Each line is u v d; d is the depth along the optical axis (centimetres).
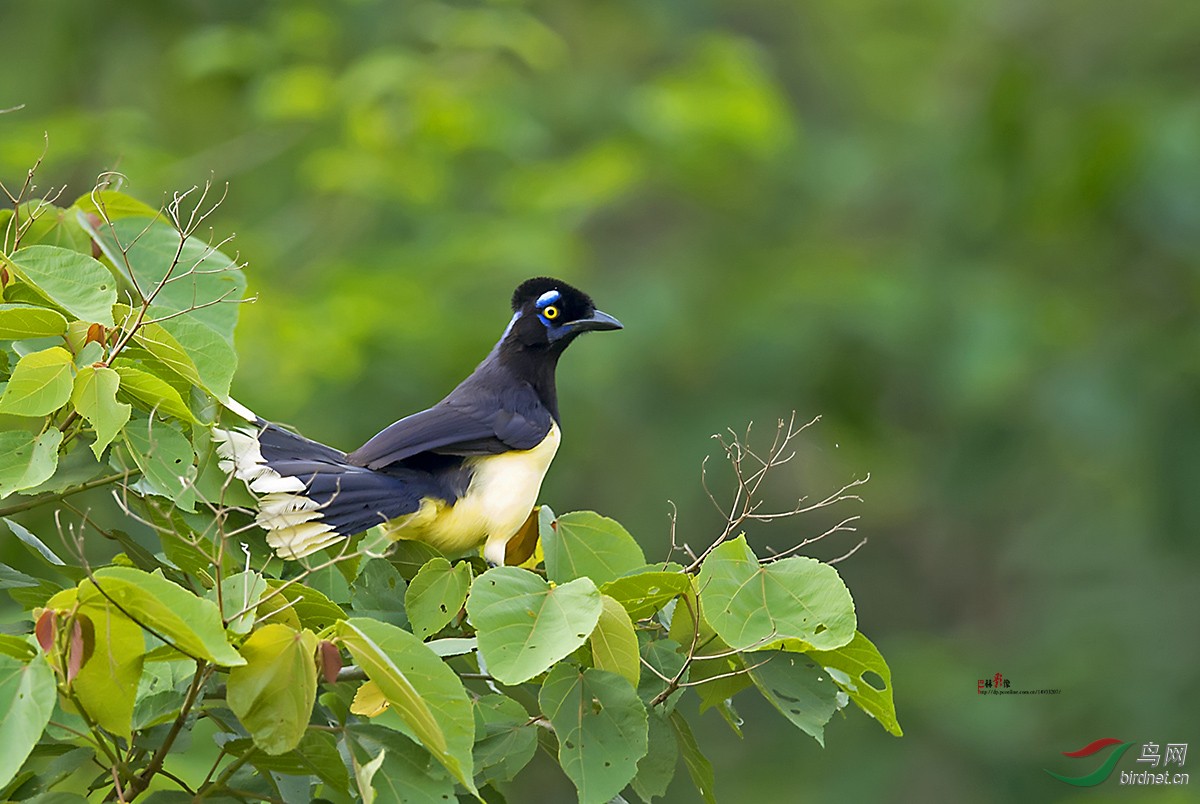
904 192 1956
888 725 557
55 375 523
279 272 1503
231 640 468
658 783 549
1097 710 1650
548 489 1598
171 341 546
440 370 1411
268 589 500
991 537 1941
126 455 578
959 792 1634
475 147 1541
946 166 1820
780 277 1769
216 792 505
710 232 1933
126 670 464
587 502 1664
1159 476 1614
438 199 1540
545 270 1512
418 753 504
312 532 654
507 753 539
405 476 742
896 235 1934
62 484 579
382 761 492
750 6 2183
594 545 619
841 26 2217
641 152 1706
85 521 585
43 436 533
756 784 1658
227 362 576
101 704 468
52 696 443
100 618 455
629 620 525
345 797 553
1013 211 1708
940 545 1950
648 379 1708
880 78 2181
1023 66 1717
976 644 1839
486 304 1524
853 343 1667
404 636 473
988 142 1703
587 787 504
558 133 1756
